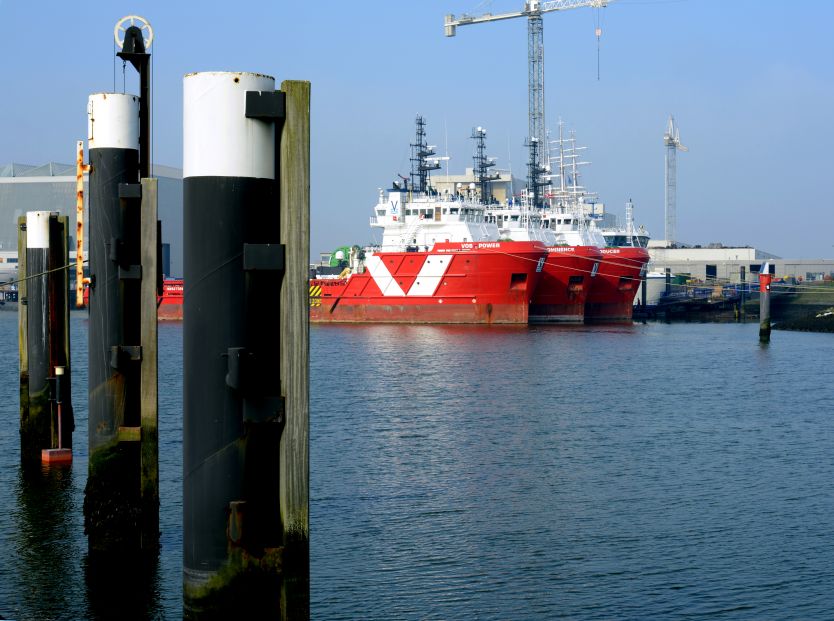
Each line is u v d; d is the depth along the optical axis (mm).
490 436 40594
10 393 52688
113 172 21047
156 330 18844
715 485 31688
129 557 21922
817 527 26719
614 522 27266
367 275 115938
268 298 12281
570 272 115688
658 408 48938
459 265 109688
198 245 12023
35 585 21484
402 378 62375
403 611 20688
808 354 79250
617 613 20703
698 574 22969
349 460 35562
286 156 11906
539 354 78875
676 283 155750
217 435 12305
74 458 33156
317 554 24359
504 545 25125
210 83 11781
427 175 131250
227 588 12500
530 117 180750
